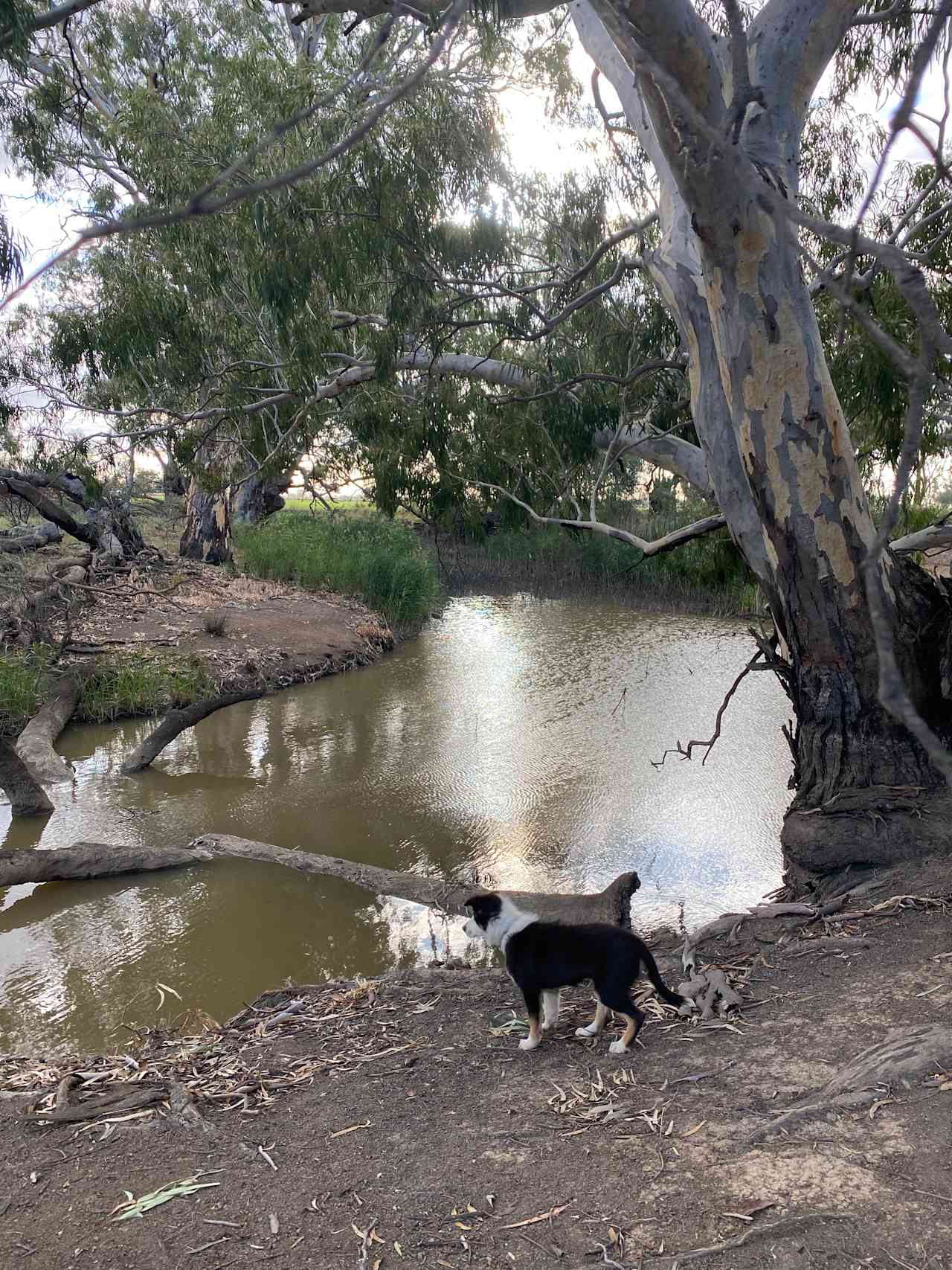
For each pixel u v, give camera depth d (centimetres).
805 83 597
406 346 1079
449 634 2178
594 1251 287
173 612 1862
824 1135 328
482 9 511
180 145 1061
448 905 769
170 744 1295
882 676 121
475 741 1294
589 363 1072
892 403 823
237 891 815
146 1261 307
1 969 686
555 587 2781
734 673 1678
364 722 1409
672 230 735
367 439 1184
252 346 1184
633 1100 380
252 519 3097
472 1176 337
